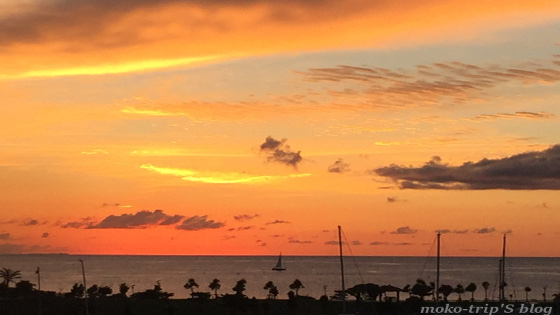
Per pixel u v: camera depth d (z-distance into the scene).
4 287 148.75
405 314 131.00
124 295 156.25
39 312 123.62
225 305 136.50
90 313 126.62
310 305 142.50
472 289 174.88
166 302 141.25
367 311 135.38
